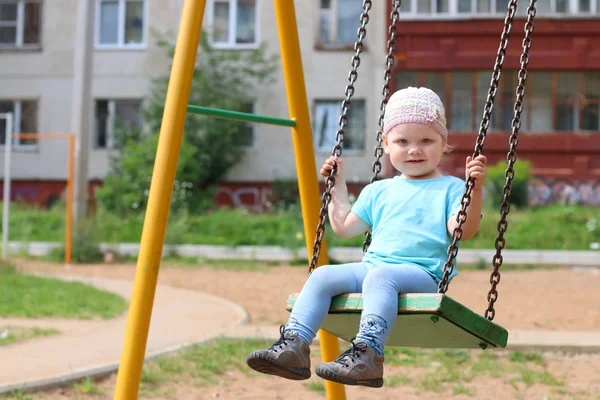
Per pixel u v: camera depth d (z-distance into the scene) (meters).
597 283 11.57
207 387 5.30
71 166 13.99
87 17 14.27
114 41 24.03
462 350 6.37
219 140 22.30
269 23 23.61
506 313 8.46
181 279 11.77
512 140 3.11
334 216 3.52
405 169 3.34
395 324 2.98
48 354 6.00
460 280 11.78
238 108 22.72
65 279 11.55
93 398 4.93
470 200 2.98
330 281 3.06
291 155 23.41
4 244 15.03
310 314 3.00
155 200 3.48
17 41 24.19
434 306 2.77
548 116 22.42
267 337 6.79
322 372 2.82
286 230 17.36
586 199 22.00
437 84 22.47
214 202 23.11
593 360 6.25
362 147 23.02
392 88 22.59
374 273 2.98
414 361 6.07
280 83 23.52
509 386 5.38
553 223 17.59
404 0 22.53
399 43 22.47
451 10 22.34
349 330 3.26
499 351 6.43
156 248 3.46
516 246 16.14
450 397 5.10
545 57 22.25
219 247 15.91
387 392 5.22
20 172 23.88
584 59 22.16
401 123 3.30
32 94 24.05
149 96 23.81
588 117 22.34
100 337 6.82
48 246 16.06
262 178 23.34
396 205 3.34
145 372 5.50
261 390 5.27
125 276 12.30
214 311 8.53
